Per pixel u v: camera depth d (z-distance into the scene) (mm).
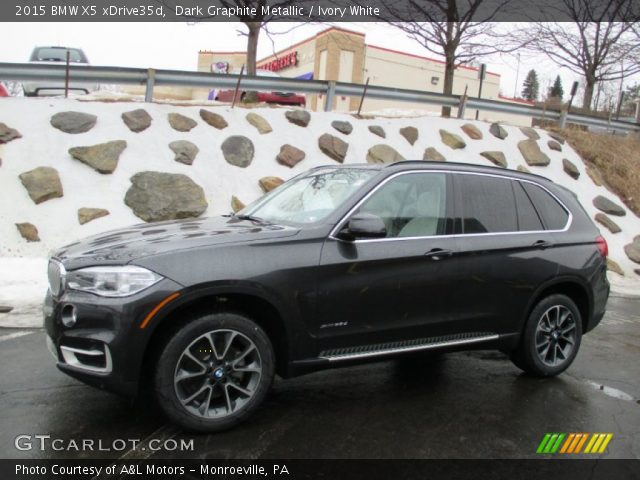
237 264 3465
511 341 4613
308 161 10461
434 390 4465
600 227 11656
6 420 3631
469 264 4305
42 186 8203
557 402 4312
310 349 3719
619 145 15078
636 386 4809
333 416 3875
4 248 7578
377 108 26547
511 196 4816
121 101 9992
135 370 3221
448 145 12234
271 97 15516
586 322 5129
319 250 3746
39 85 12320
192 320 3385
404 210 4215
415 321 4086
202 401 3465
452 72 14594
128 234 3873
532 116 14352
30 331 5531
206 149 9781
